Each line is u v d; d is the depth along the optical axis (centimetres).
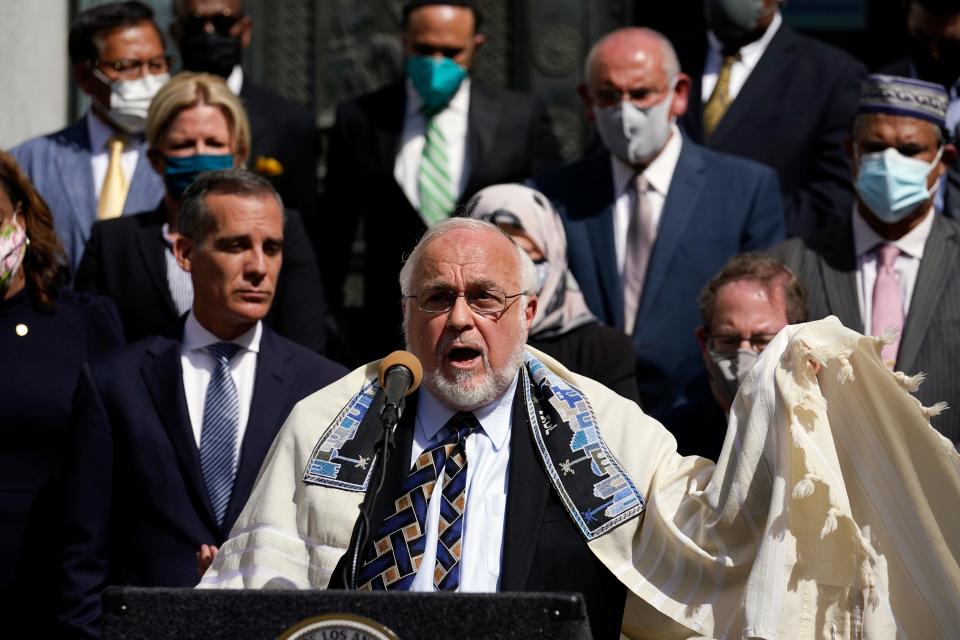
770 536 1087
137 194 1914
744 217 1855
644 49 1856
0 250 1552
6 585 1502
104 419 1424
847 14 2791
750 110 2044
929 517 1091
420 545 1155
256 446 1430
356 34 2534
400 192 2017
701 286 1827
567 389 1231
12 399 1538
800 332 1138
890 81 1722
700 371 1806
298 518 1186
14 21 2272
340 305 2067
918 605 1102
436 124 2033
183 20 2055
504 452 1201
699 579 1131
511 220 1689
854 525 1077
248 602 877
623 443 1209
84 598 1382
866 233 1733
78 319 1598
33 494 1526
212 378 1467
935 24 2033
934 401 1633
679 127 2070
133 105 1923
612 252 1852
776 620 1064
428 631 870
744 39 2067
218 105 1727
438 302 1190
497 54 2541
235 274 1461
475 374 1186
